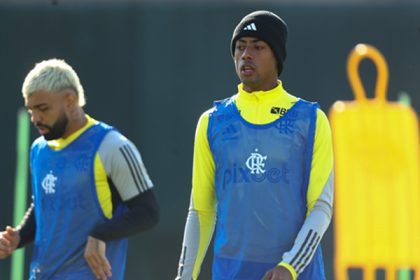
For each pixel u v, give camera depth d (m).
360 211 24.39
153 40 25.19
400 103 24.92
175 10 25.22
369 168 24.47
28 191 24.83
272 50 12.73
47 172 14.27
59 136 14.15
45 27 25.25
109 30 25.25
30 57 25.19
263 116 12.56
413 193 24.41
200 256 13.09
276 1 25.17
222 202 12.68
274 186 12.34
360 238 24.34
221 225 12.70
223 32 25.11
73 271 14.07
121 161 13.96
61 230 14.13
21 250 24.45
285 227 12.35
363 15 25.17
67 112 14.09
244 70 12.68
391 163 24.47
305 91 25.08
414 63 25.02
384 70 24.38
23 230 15.09
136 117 25.11
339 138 24.64
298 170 12.38
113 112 25.14
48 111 13.91
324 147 12.38
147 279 24.48
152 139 25.05
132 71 25.20
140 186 14.06
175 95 25.12
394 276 24.36
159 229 24.64
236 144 12.54
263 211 12.36
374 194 24.41
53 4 25.25
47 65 14.09
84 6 25.28
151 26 25.20
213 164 12.95
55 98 13.92
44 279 14.26
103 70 25.19
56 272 14.17
